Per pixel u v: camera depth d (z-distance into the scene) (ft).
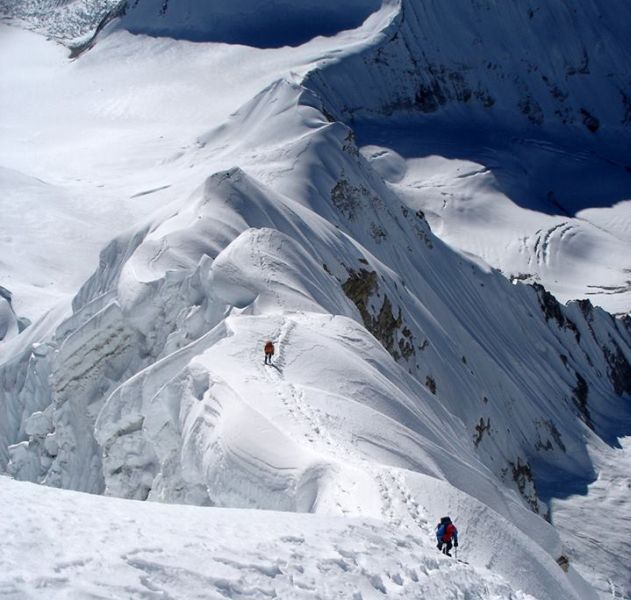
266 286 126.11
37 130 614.34
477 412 207.72
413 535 50.08
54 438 134.21
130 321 129.70
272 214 179.93
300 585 36.14
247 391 80.48
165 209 193.36
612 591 184.24
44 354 156.04
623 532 208.54
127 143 550.77
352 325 121.08
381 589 39.32
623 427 286.46
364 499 58.75
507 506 92.53
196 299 128.06
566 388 282.77
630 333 329.31
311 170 253.24
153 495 90.38
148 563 33.19
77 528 35.42
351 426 80.38
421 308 218.59
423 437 90.58
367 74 638.94
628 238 504.84
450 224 487.20
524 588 61.36
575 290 430.20
